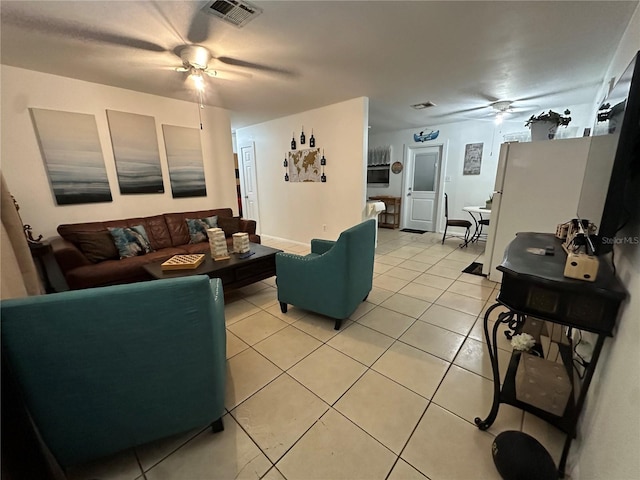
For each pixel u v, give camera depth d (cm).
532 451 112
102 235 291
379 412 145
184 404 121
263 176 554
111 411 109
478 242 521
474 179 559
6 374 90
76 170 302
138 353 106
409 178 651
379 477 114
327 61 251
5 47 217
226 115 434
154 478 115
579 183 258
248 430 136
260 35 203
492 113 466
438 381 167
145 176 356
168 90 334
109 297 97
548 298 104
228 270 253
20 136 267
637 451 66
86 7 167
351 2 166
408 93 354
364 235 227
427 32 202
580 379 137
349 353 194
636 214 93
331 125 419
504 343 204
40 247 255
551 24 193
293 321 239
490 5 171
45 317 92
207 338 116
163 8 170
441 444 128
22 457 95
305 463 120
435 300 277
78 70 268
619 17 183
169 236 356
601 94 312
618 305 94
